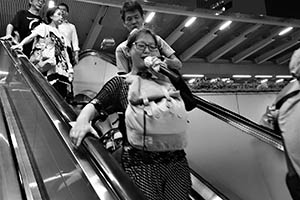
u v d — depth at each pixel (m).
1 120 3.09
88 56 5.30
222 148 3.32
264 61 10.15
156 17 7.36
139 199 1.08
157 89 1.67
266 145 2.85
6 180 2.21
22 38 4.46
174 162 1.65
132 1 2.76
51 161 1.86
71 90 4.27
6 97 3.63
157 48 1.85
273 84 7.84
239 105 7.23
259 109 7.38
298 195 2.16
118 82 1.77
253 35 8.59
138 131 1.59
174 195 1.59
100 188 1.16
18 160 2.36
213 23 7.83
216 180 3.30
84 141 1.42
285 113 2.21
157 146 1.60
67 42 4.57
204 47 9.23
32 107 2.55
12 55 3.59
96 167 1.25
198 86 7.34
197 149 3.52
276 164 2.73
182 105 1.67
